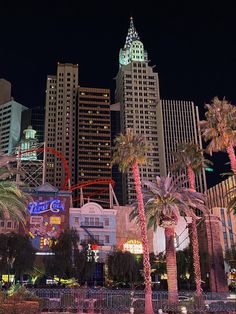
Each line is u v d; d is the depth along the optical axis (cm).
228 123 5388
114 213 13588
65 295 4441
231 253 12519
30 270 9438
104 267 12169
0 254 9112
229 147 5331
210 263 8569
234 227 17138
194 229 5762
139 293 5381
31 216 12812
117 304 4550
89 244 11319
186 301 4803
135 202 6031
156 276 11894
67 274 9388
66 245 9412
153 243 14000
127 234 13850
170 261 5350
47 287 8994
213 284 8356
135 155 5356
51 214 13038
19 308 3772
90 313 4309
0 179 4762
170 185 5731
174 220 5547
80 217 13300
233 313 4403
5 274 10262
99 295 5066
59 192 13412
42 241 12506
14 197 4541
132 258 10169
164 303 4619
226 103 5528
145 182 5666
